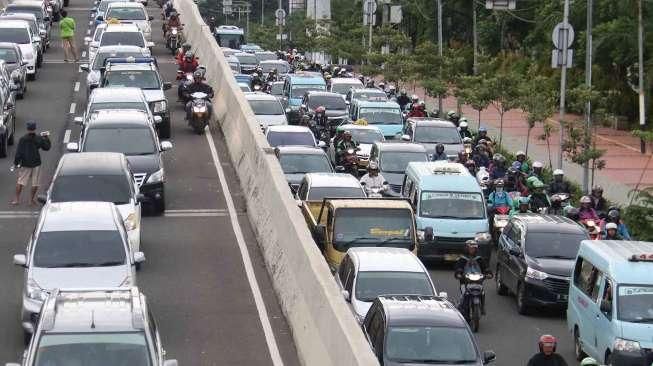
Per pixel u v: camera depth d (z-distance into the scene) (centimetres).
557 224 3056
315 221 3180
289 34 12388
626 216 3659
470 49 8500
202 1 17138
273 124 4944
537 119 5009
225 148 4325
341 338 1886
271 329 2389
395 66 7125
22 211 3372
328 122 5297
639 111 6291
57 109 4875
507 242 3125
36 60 5678
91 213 2406
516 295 2995
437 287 3134
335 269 2947
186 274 2775
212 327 2388
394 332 2094
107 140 3397
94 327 1725
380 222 3008
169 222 3300
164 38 7025
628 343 2323
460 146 4716
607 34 6378
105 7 6956
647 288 2400
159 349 1761
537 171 3988
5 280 2709
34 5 6825
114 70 4491
